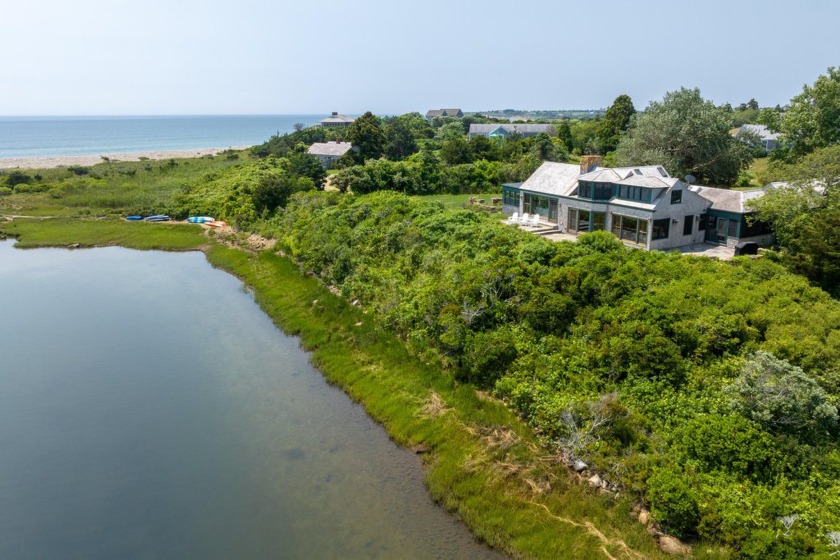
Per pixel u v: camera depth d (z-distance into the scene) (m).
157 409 23.27
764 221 35.62
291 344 29.75
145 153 159.25
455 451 19.33
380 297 31.31
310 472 18.97
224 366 27.19
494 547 15.47
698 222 38.94
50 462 19.69
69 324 32.81
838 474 15.79
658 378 20.16
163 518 16.81
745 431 16.69
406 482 18.41
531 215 47.22
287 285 37.50
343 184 63.47
